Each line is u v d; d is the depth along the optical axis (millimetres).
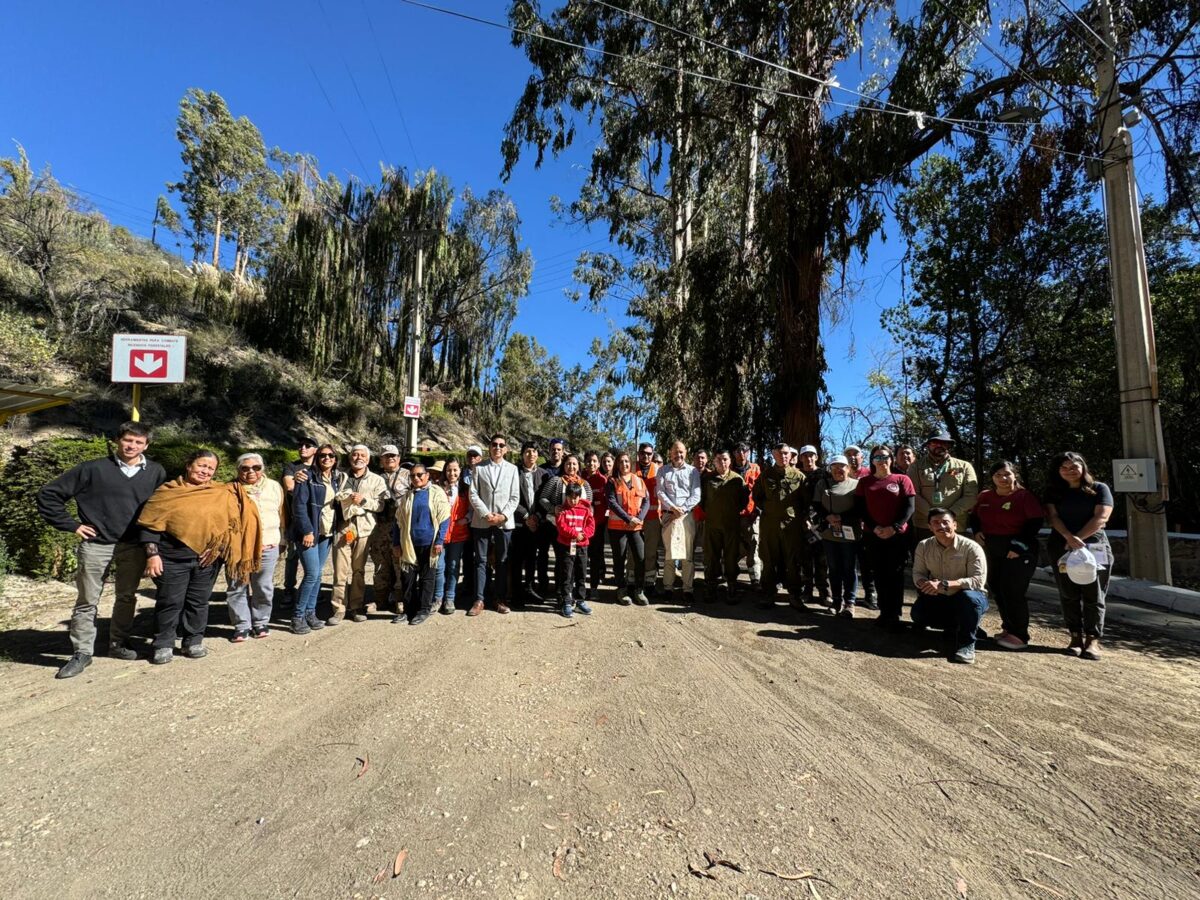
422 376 25406
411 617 5996
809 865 2230
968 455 13562
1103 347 11461
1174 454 11148
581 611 6363
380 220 21094
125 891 2090
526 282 25766
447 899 2049
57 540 7047
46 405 6312
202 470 4734
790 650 4984
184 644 4797
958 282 12562
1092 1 8328
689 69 11094
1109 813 2584
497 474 6387
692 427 13156
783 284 10531
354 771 2947
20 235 14188
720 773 2928
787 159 10680
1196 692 4031
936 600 5055
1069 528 4961
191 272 26453
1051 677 4320
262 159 37781
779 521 6477
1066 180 9438
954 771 2945
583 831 2449
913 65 9328
